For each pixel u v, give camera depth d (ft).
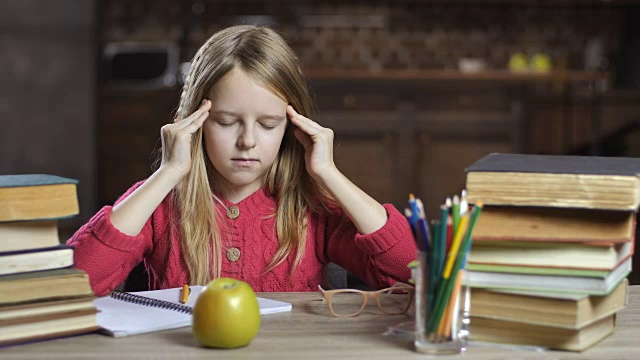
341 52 23.98
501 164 3.51
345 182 4.66
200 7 22.93
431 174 21.26
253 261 5.08
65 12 20.22
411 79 20.92
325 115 21.03
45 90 20.31
